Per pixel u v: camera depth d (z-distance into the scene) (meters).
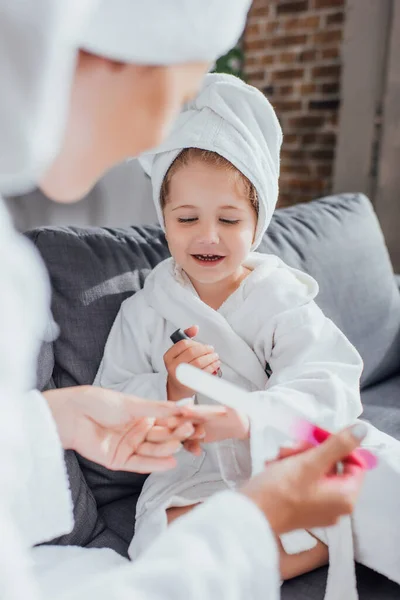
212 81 0.87
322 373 0.85
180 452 0.86
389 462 0.73
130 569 0.35
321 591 0.70
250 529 0.39
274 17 2.69
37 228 1.00
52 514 0.57
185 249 0.89
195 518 0.39
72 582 0.63
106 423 0.66
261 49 2.80
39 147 0.29
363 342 1.26
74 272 0.96
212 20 0.37
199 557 0.36
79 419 0.65
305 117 2.70
